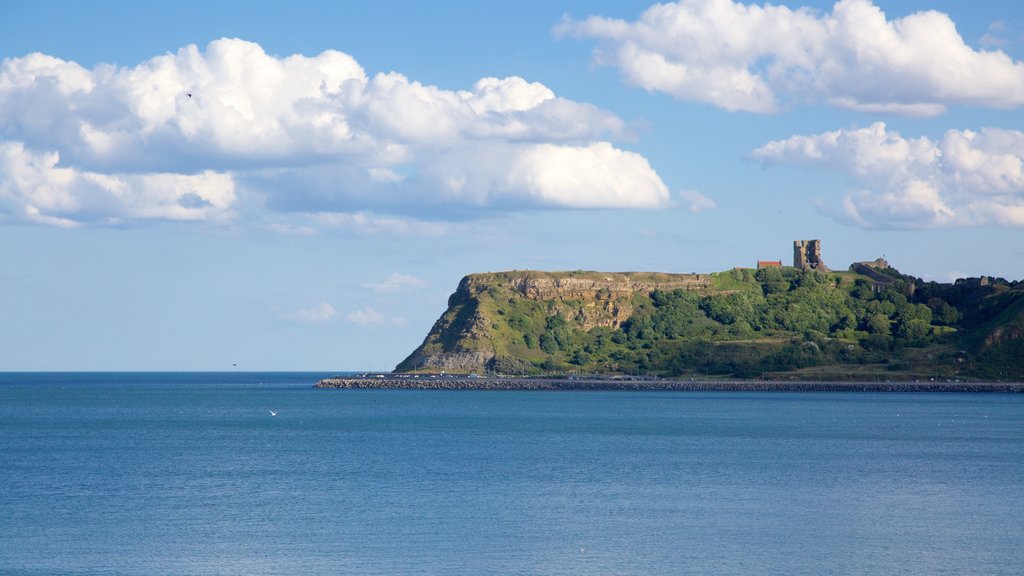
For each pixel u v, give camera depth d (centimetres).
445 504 9812
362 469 12631
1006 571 7119
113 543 7969
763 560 7450
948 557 7538
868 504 9881
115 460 13775
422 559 7469
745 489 10875
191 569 7162
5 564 7306
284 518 9038
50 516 9138
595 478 11775
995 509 9575
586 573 7088
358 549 7775
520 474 12125
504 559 7469
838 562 7388
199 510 9450
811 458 14100
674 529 8556
